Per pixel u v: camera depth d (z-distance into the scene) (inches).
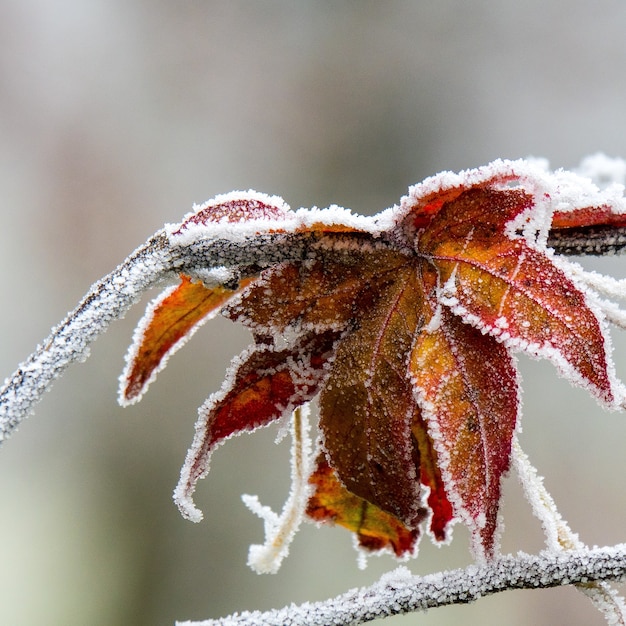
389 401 21.8
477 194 21.8
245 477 58.6
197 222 22.0
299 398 22.1
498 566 21.5
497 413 21.6
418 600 21.5
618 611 21.8
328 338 22.1
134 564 56.6
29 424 58.6
